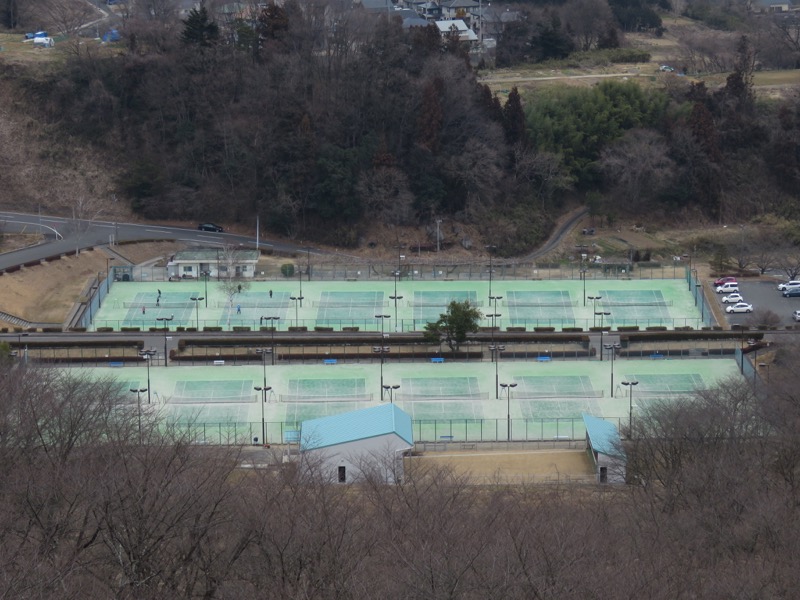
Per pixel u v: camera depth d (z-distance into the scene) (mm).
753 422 152750
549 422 175250
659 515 123500
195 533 101500
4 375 154750
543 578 95812
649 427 155625
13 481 111375
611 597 96188
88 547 102375
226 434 169125
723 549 112375
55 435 133500
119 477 107375
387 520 111000
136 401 171750
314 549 102000
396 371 194250
